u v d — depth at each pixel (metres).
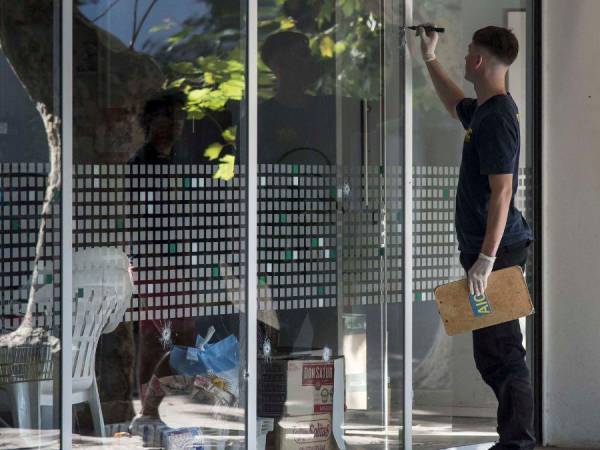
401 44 14.84
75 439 12.45
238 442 13.62
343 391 14.43
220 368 13.45
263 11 13.64
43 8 12.12
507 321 13.60
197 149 13.19
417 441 15.06
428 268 15.14
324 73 14.17
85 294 12.44
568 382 16.38
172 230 13.03
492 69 13.61
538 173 16.36
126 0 12.64
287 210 13.91
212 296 13.36
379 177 14.69
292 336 14.00
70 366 12.29
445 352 15.30
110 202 12.58
